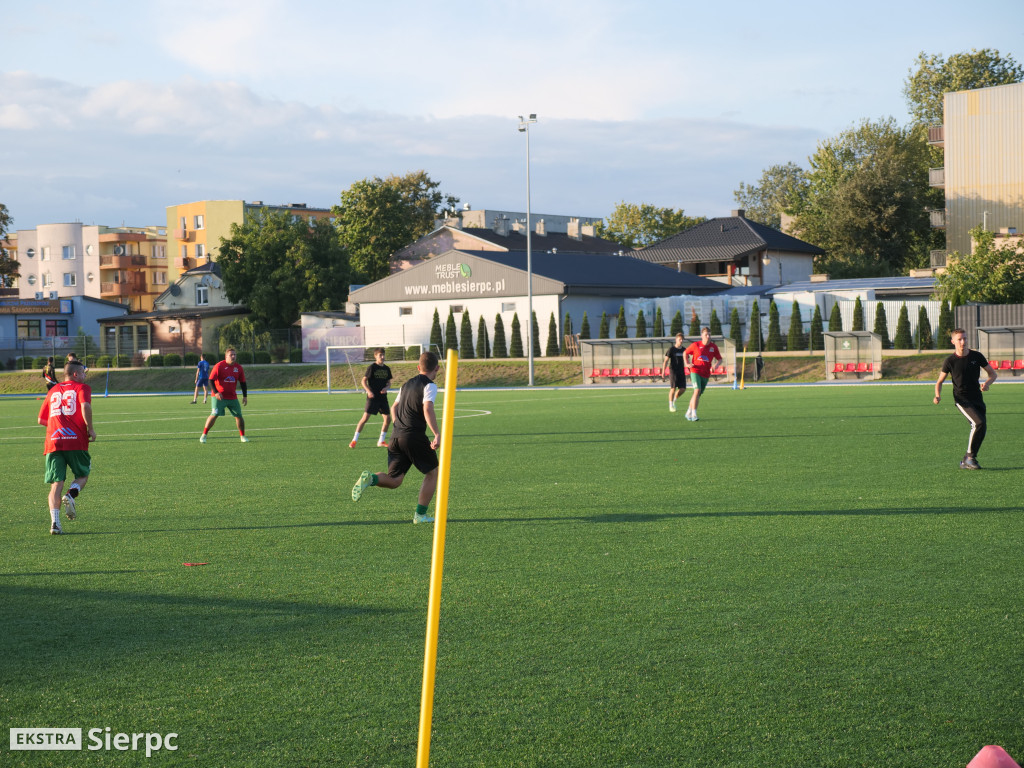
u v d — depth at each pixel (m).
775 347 52.16
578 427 21.84
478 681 5.15
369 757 4.26
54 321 81.75
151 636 6.05
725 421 22.45
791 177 105.56
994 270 49.31
